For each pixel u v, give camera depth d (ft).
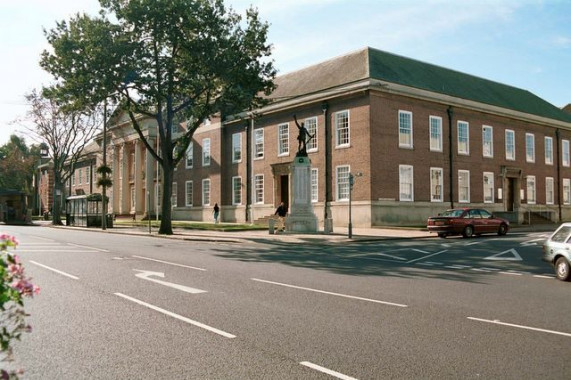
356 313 27.09
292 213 102.73
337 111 124.67
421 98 125.90
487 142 145.28
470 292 34.58
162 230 102.53
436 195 129.39
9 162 294.25
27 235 100.07
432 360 18.93
